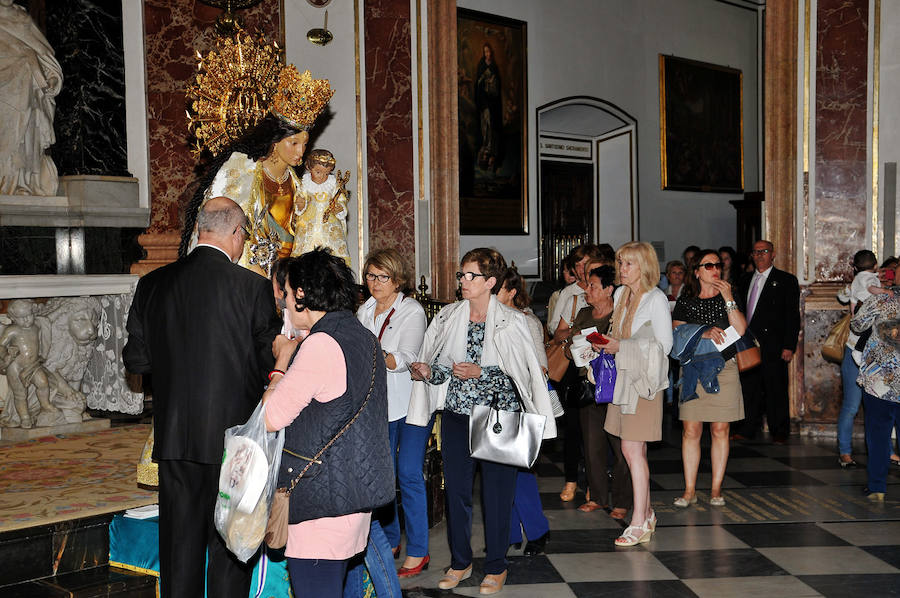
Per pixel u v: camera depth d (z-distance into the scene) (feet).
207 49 24.79
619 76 50.55
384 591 10.99
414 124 28.94
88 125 22.88
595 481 18.40
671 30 53.47
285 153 13.73
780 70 27.84
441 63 29.27
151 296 10.48
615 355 15.47
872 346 18.89
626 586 14.10
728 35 57.41
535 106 46.62
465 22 42.29
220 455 10.09
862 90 27.07
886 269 20.71
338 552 9.32
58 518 12.95
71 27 22.79
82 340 21.50
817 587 13.97
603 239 52.90
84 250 22.72
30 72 22.08
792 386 27.68
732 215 59.00
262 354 10.39
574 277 20.95
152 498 14.10
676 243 54.60
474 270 13.55
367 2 28.45
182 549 10.25
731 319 17.95
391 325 14.53
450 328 13.96
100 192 22.82
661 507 18.84
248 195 13.02
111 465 16.62
